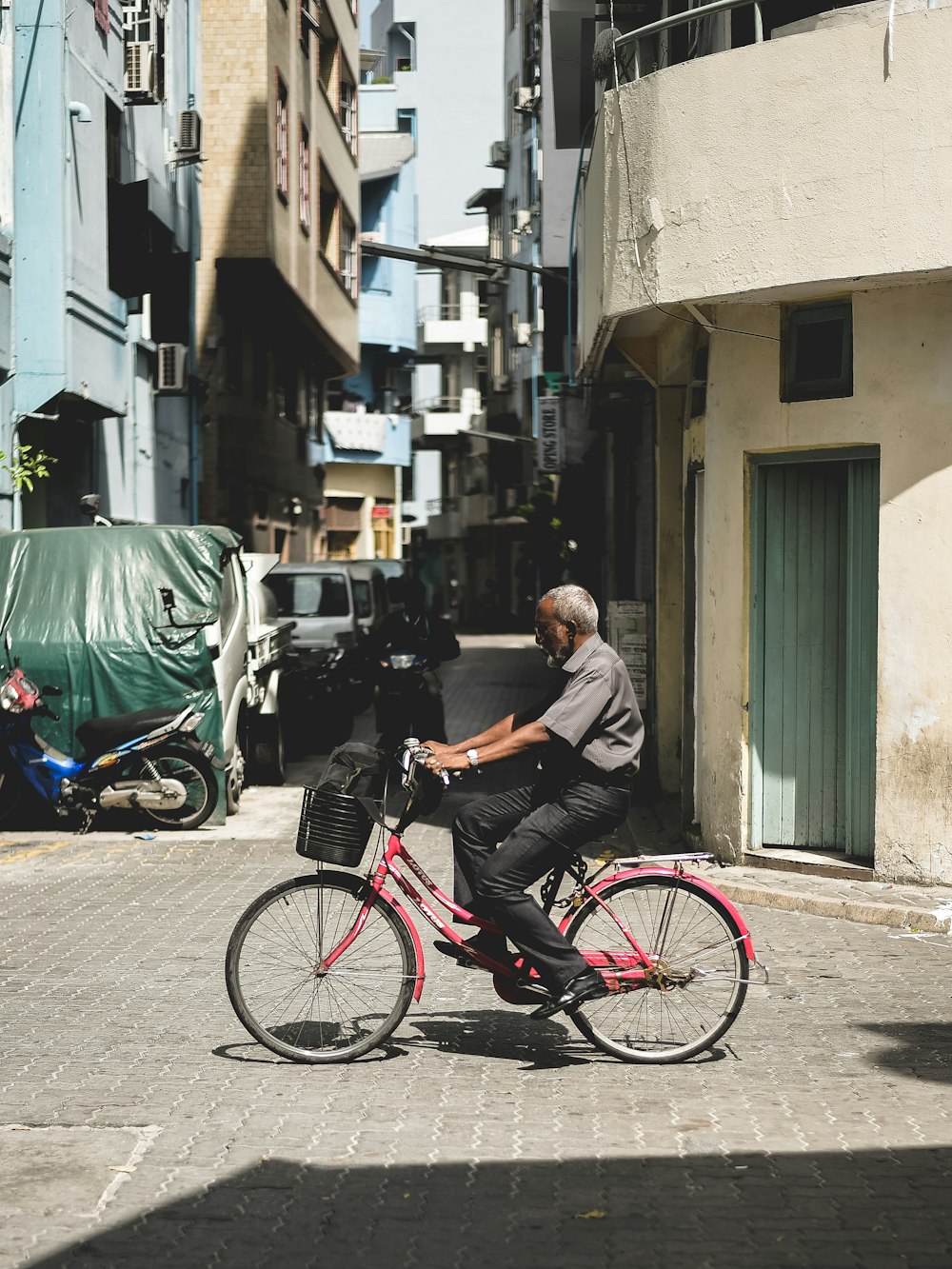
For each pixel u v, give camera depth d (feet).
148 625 40.32
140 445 67.00
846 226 28.86
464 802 44.78
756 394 32.58
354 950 20.06
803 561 32.71
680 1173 15.92
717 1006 20.10
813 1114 17.88
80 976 24.62
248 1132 17.17
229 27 87.25
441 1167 16.07
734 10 33.81
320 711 58.65
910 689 30.14
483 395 214.48
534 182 140.46
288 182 95.61
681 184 31.40
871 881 30.94
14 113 49.65
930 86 27.89
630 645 45.19
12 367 49.47
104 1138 16.93
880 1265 13.66
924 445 29.76
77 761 38.99
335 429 161.58
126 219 58.54
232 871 34.06
